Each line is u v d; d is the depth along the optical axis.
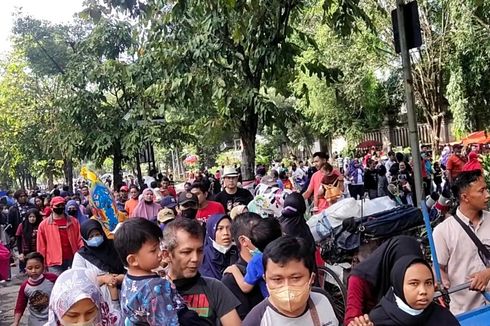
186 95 8.64
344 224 6.46
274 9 8.12
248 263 3.95
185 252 3.33
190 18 8.49
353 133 33.75
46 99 32.47
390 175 16.97
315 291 3.35
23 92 32.72
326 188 9.36
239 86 8.50
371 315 3.07
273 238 4.03
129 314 2.95
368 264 3.43
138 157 21.17
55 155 32.06
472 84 23.64
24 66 32.25
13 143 34.75
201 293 3.34
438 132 28.62
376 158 26.64
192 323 3.13
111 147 20.98
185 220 3.42
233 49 8.47
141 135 20.00
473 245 4.10
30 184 59.91
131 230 3.04
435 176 17.67
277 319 2.95
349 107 33.06
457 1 21.05
